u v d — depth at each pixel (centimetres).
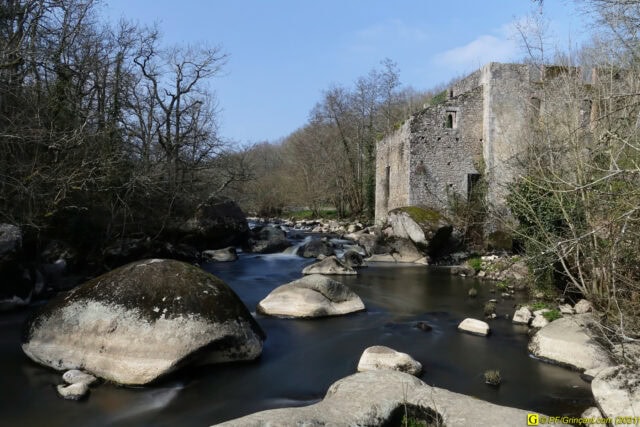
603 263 872
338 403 538
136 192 1758
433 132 2377
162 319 738
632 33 857
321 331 1055
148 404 656
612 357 787
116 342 723
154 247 1802
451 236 2220
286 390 723
